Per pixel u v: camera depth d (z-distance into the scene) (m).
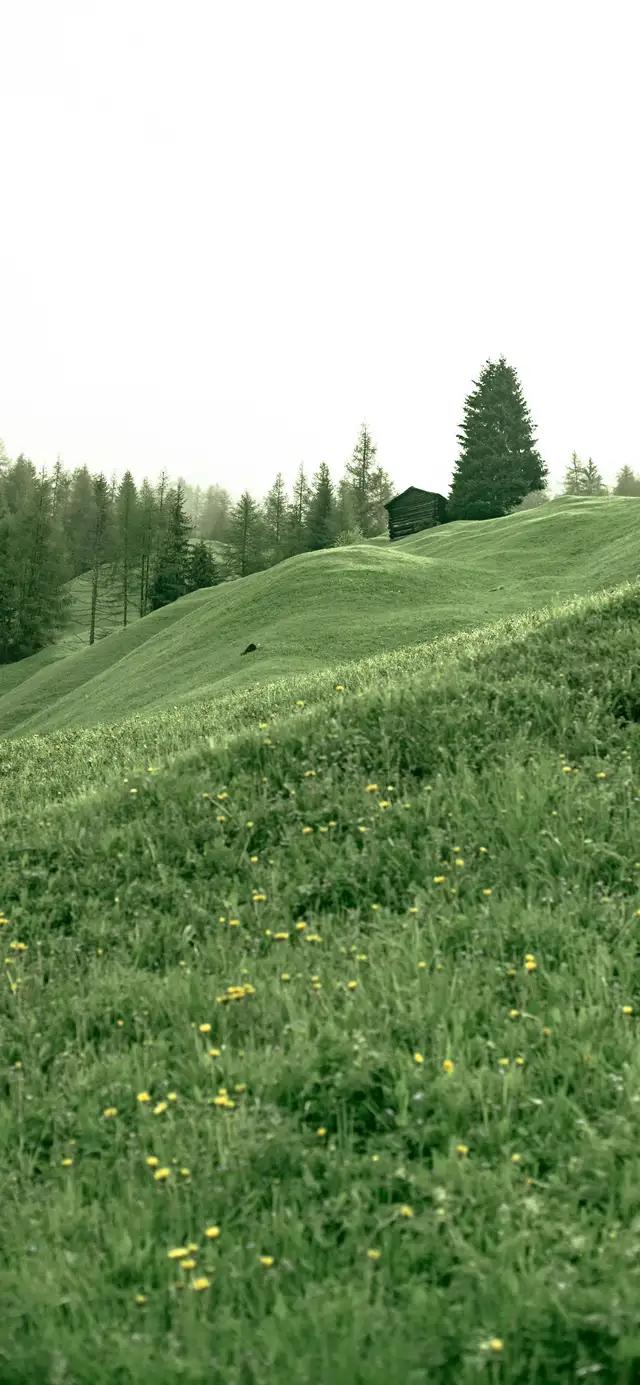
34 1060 6.81
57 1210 4.86
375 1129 5.43
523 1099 5.37
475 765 11.03
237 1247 4.45
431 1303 3.99
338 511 141.25
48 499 127.44
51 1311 4.20
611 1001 6.31
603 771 10.23
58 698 72.56
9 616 118.25
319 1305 4.01
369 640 41.94
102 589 151.62
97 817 11.55
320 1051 5.97
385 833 9.72
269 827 10.54
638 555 48.62
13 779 20.69
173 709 31.86
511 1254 4.20
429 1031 6.12
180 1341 3.94
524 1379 3.74
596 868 8.36
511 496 112.12
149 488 164.62
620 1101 5.23
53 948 8.80
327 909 8.65
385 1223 4.50
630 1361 3.68
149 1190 4.98
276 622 49.19
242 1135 5.32
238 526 137.88
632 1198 4.49
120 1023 7.06
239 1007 6.79
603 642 13.98
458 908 8.12
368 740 12.15
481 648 17.12
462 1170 4.78
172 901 9.41
